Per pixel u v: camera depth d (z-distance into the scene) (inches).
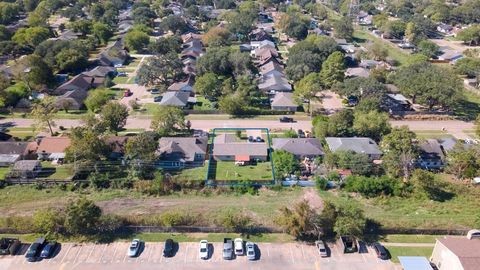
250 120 4662.9
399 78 5152.6
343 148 3816.4
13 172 3393.2
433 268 2527.1
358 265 2554.1
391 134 3789.4
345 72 5974.4
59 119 4598.9
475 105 5201.8
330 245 2721.5
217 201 3198.8
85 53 6486.2
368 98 4576.8
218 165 3740.2
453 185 3408.0
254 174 3580.2
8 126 4409.5
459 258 2289.6
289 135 4136.3
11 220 2795.3
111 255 2618.1
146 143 3570.4
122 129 4352.9
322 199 3206.2
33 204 3122.5
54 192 3275.1
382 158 3654.0
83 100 4970.5
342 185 3361.2
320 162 3703.3
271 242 2755.9
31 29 7047.2
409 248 2701.8
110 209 3061.0
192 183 3344.0
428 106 5039.4
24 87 5073.8
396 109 4965.6
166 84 5615.2
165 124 4180.6
